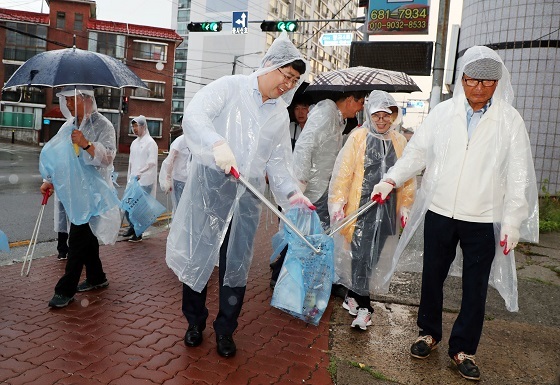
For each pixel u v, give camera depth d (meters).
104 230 3.63
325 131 3.74
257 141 2.77
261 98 2.77
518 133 2.73
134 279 4.42
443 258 2.92
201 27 14.09
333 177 3.46
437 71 8.48
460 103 2.86
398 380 2.72
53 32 33.16
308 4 55.97
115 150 3.69
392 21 11.85
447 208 2.83
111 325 3.30
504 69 2.75
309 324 3.52
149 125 35.78
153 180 6.05
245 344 3.11
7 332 3.11
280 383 2.62
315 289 3.06
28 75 3.45
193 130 2.60
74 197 3.43
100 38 33.94
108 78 3.44
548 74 8.35
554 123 8.40
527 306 4.11
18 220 7.32
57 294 3.60
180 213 2.85
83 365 2.71
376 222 3.36
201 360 2.84
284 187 3.00
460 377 2.79
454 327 2.88
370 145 3.39
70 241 3.56
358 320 3.38
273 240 3.72
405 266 3.46
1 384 2.45
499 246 2.82
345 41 13.58
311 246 2.96
